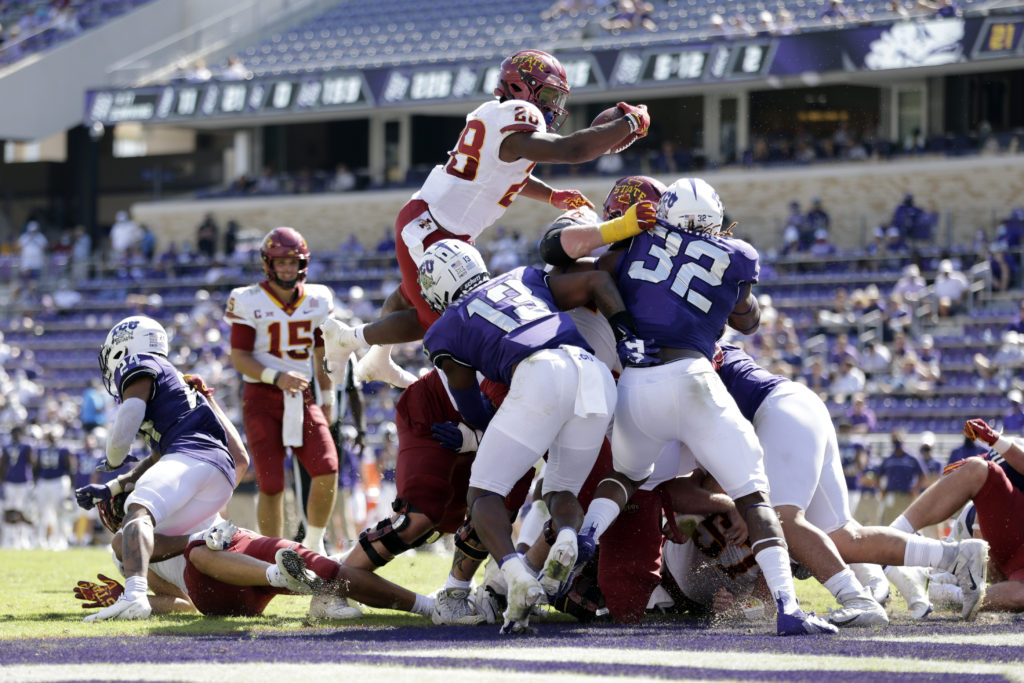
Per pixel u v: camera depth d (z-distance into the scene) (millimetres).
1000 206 73875
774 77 75062
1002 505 19328
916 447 50500
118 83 99062
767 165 81000
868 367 59375
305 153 99062
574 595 18875
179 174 111438
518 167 20094
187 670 12891
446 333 17422
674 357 17094
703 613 19922
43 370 80812
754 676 12258
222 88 91938
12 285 89812
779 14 81312
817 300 66875
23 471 55312
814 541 17406
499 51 88125
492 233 84125
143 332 21391
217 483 20984
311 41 100062
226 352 71438
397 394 63594
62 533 56000
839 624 16891
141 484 20109
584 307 18875
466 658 13734
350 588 19359
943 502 19438
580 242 17906
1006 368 57250
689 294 17266
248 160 99938
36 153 121000
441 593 18922
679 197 17906
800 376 58469
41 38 104688
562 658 13695
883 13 77062
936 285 63562
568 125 87312
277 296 26750
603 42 84625
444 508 19328
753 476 16625
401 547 19375
